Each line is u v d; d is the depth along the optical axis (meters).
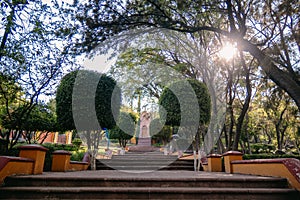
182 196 3.29
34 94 6.40
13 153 5.59
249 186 3.64
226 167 5.95
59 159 5.78
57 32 6.37
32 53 6.05
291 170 3.60
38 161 4.25
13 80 5.98
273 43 7.25
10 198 3.18
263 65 5.69
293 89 5.28
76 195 3.22
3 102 6.50
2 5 4.88
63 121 6.53
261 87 10.20
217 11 6.48
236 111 11.05
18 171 3.72
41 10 5.96
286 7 6.31
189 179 3.63
